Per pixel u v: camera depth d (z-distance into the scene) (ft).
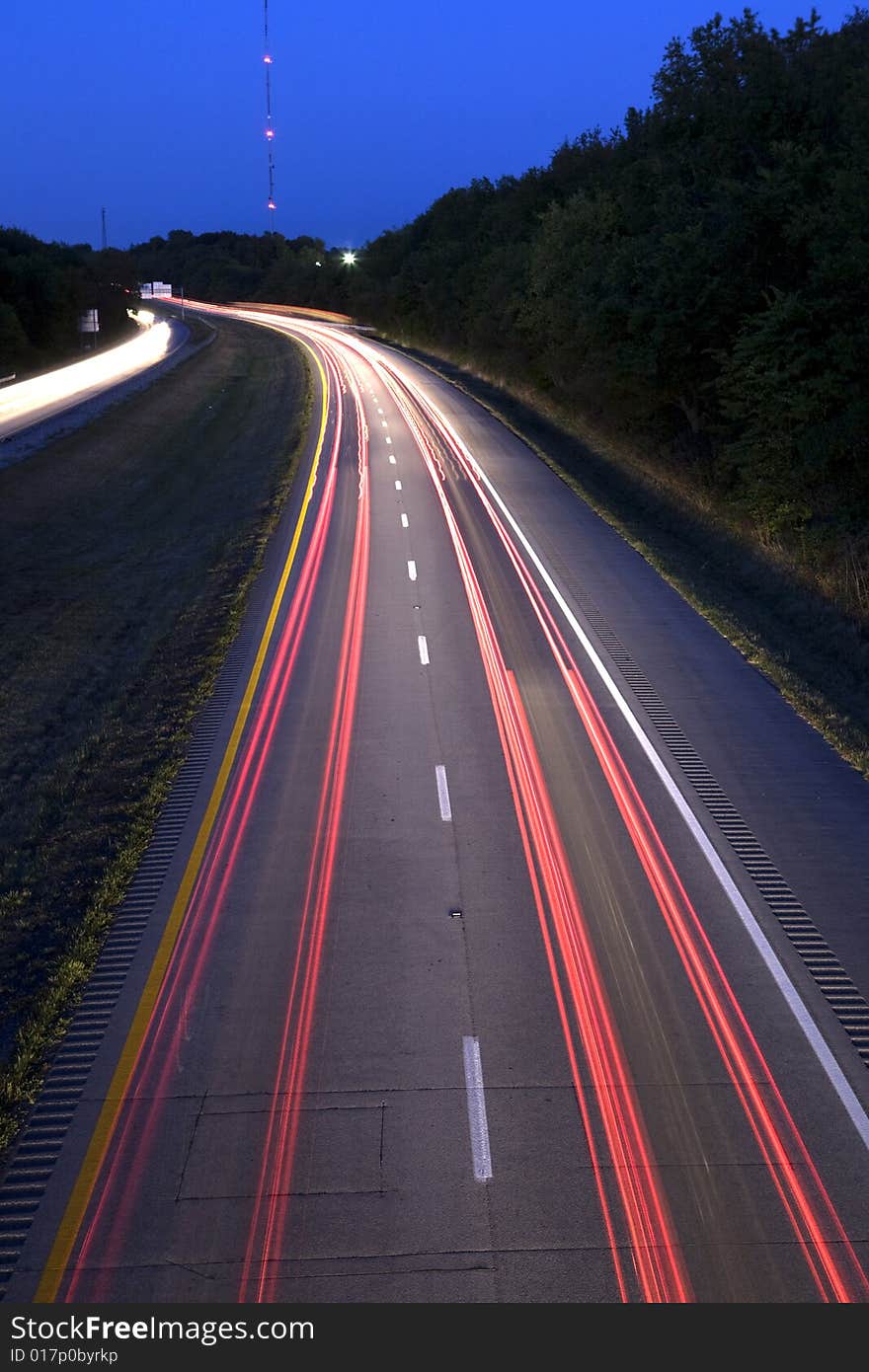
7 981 37.42
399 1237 26.53
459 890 42.68
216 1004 35.73
